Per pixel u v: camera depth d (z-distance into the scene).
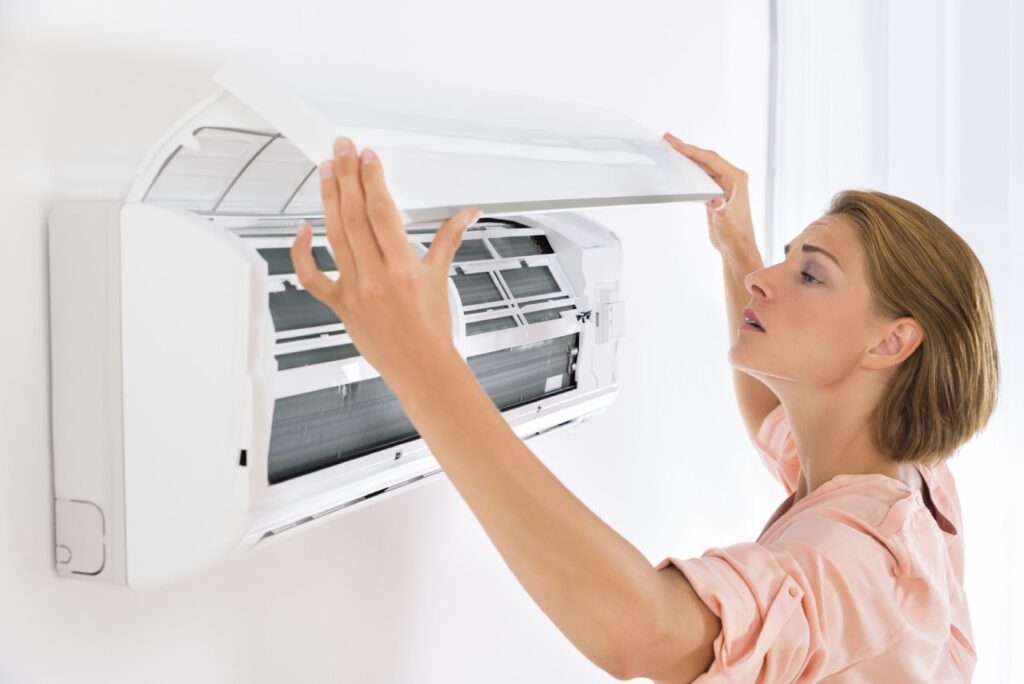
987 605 1.83
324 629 1.01
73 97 0.75
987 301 1.05
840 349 1.03
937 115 1.82
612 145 0.93
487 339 0.98
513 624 1.32
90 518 0.74
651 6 1.52
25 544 0.73
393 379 0.65
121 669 0.81
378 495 0.89
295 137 0.62
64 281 0.73
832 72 1.89
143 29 0.80
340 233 0.60
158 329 0.70
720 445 1.83
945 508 1.18
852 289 1.02
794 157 1.91
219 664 0.89
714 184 1.06
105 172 0.77
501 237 1.09
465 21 1.16
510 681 1.33
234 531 0.70
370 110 0.66
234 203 0.83
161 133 0.82
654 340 1.60
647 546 1.63
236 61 0.63
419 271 0.62
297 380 0.75
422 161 0.65
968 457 1.83
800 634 0.80
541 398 1.12
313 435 0.79
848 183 1.90
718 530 1.85
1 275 0.70
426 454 0.91
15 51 0.70
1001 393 1.81
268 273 0.75
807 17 1.88
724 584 0.78
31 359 0.73
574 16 1.35
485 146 0.73
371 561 1.07
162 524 0.72
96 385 0.73
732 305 1.27
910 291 1.00
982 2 1.78
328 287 0.62
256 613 0.93
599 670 1.53
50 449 0.75
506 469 0.67
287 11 0.93
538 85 1.29
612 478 1.52
